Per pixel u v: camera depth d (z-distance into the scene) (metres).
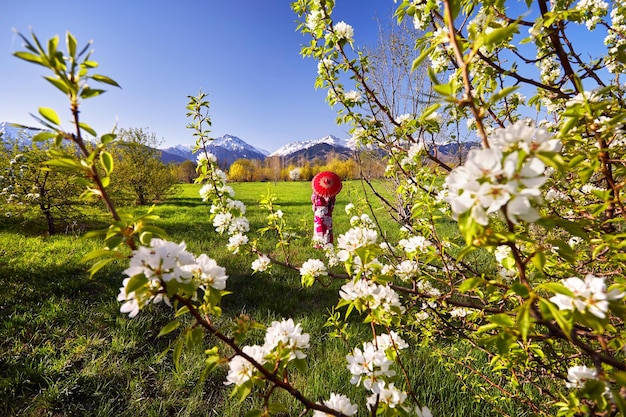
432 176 2.16
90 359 3.23
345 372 3.10
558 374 1.63
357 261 1.47
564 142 1.22
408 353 3.30
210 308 1.06
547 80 2.20
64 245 6.64
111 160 0.88
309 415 2.64
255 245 2.79
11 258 5.57
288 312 4.39
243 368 1.12
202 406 2.82
